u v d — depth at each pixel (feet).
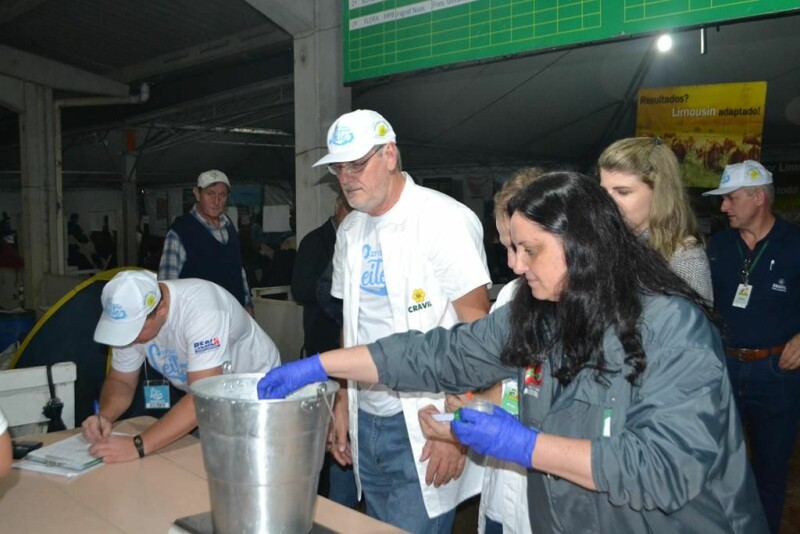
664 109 14.29
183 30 19.47
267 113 30.83
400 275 6.28
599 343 3.66
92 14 18.45
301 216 12.64
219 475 3.80
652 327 3.60
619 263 3.65
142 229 48.67
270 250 35.01
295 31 12.30
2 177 43.91
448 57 9.73
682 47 17.11
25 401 6.60
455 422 3.79
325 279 9.19
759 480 8.79
